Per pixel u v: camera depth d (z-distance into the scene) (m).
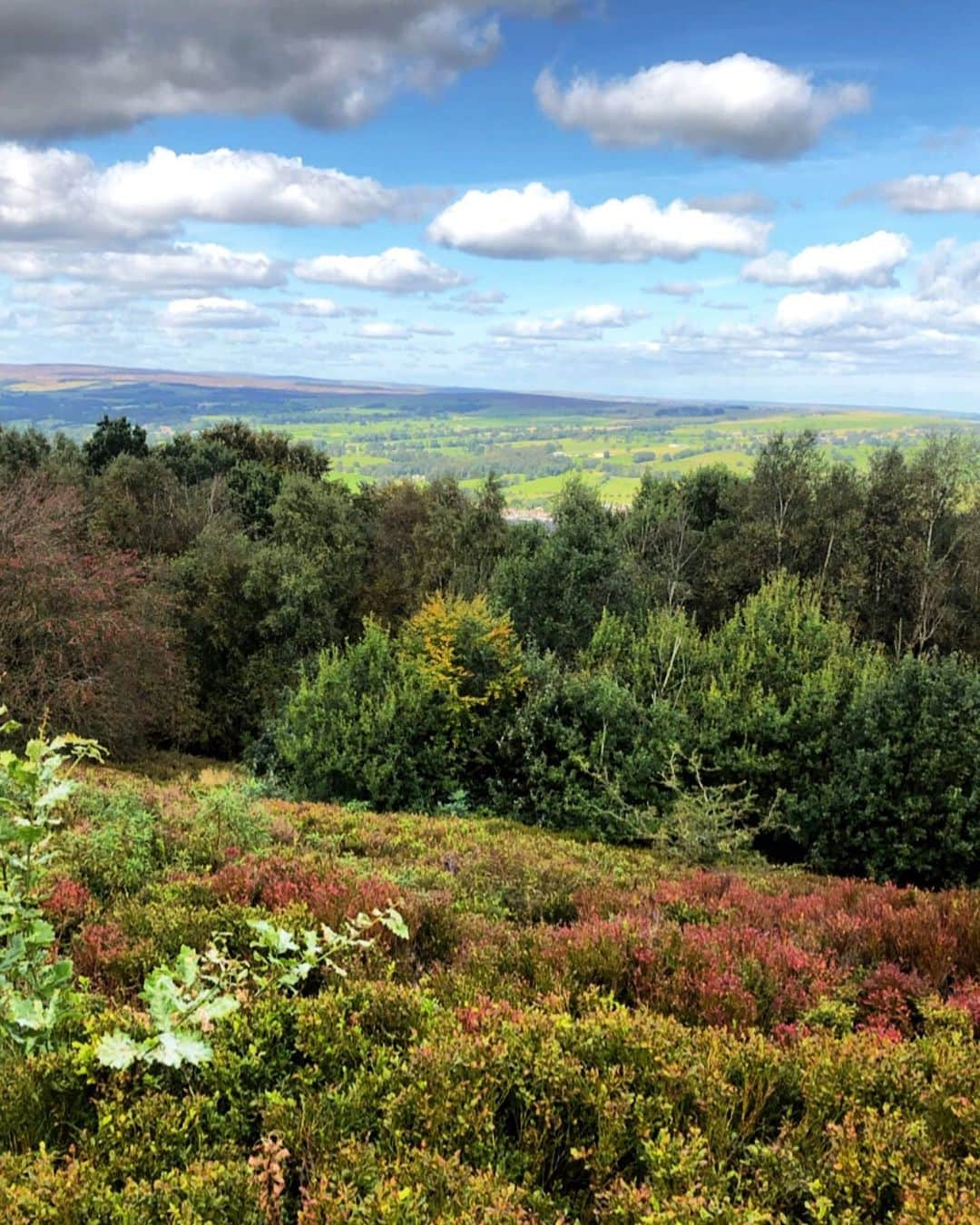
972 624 36.22
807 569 38.34
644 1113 3.23
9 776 3.32
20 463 41.34
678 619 21.67
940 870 13.66
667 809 14.84
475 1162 3.04
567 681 17.86
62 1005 3.73
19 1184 2.63
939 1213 2.66
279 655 30.66
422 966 5.30
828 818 14.59
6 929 3.38
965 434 41.53
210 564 31.83
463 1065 3.39
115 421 52.19
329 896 6.08
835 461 42.91
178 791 11.48
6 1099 3.10
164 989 3.31
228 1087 3.32
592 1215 2.90
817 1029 4.32
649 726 16.73
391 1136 3.10
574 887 8.23
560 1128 3.27
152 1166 2.85
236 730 30.52
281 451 60.75
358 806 14.28
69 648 21.28
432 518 42.38
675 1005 4.75
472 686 17.95
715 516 44.59
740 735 16.55
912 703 14.70
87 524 31.27
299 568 31.78
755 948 5.52
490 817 16.08
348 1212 2.62
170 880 6.84
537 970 5.09
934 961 5.61
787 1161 3.06
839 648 19.34
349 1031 3.74
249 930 5.22
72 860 6.97
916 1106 3.47
